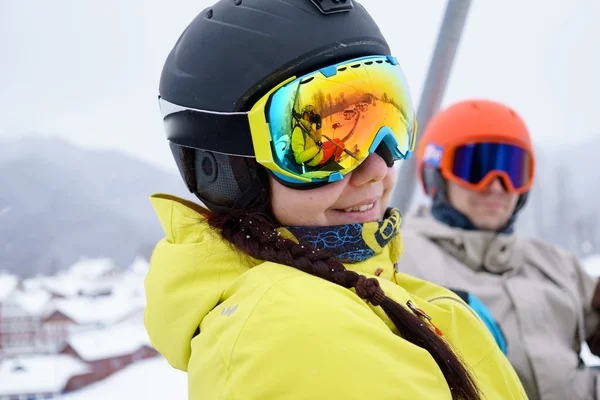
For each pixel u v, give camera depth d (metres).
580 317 1.91
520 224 2.69
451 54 2.18
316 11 0.85
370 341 0.72
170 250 0.91
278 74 0.83
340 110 0.83
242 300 0.78
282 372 0.69
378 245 0.88
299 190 0.85
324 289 0.76
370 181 0.88
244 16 0.86
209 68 0.87
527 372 1.76
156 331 0.90
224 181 0.89
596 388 1.78
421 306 0.93
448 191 2.01
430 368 0.74
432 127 2.09
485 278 1.91
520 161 1.96
